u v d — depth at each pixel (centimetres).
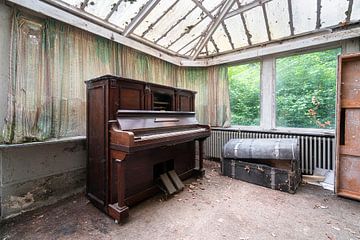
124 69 334
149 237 180
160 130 252
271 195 268
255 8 322
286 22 334
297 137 344
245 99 432
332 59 336
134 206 238
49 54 242
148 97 258
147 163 256
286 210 226
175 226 197
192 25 354
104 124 216
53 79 246
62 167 256
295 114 375
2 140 209
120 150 198
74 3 246
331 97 337
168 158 290
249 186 301
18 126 217
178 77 457
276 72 395
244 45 410
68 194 262
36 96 231
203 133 313
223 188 293
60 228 193
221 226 196
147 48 362
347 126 262
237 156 327
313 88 354
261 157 302
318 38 326
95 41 292
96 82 226
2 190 205
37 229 191
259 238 177
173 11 309
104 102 215
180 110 322
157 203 246
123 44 318
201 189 289
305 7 301
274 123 396
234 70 445
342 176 264
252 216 214
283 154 285
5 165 207
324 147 320
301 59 366
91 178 241
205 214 219
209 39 401
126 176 229
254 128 415
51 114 245
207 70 470
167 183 268
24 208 222
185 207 236
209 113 466
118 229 192
